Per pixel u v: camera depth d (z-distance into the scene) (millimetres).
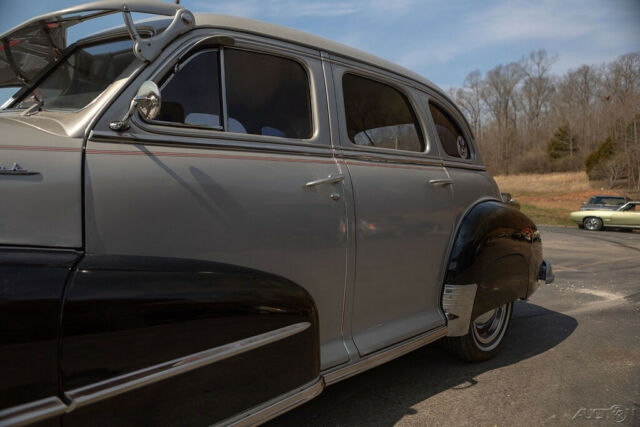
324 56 2527
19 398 1187
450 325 3064
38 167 1443
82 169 1530
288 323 1859
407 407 2834
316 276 2230
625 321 4824
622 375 3336
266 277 1860
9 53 2379
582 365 3533
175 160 1774
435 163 3148
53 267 1324
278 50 2281
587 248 12336
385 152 2756
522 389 3092
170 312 1478
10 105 2148
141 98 1609
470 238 3115
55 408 1234
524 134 68938
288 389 1867
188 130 1868
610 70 55750
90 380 1304
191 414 1536
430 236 2934
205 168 1849
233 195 1901
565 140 55875
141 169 1667
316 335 2016
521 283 3609
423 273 2912
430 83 3393
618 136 41781
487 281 3188
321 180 2246
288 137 2271
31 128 1606
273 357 1797
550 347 3963
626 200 20594
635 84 52219
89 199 1514
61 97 2002
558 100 67750
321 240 2234
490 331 3641
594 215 20328
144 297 1435
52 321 1243
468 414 2750
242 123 2098
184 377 1509
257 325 1735
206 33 2006
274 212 2041
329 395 3002
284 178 2121
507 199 4070
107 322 1341
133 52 1900
